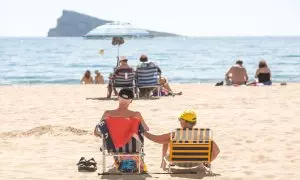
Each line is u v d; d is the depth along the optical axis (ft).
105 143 56.29
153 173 57.26
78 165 59.52
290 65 414.41
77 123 95.14
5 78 323.98
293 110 108.27
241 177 55.93
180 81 284.20
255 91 148.77
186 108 112.98
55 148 72.49
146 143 75.31
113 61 493.36
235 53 649.20
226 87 164.45
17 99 136.05
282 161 63.98
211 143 56.34
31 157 66.64
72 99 134.21
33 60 524.52
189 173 57.47
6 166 61.26
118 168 57.31
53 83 292.40
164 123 93.45
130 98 56.03
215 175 56.80
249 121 93.81
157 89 137.69
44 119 100.94
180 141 56.13
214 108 112.88
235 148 71.51
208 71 358.43
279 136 78.95
